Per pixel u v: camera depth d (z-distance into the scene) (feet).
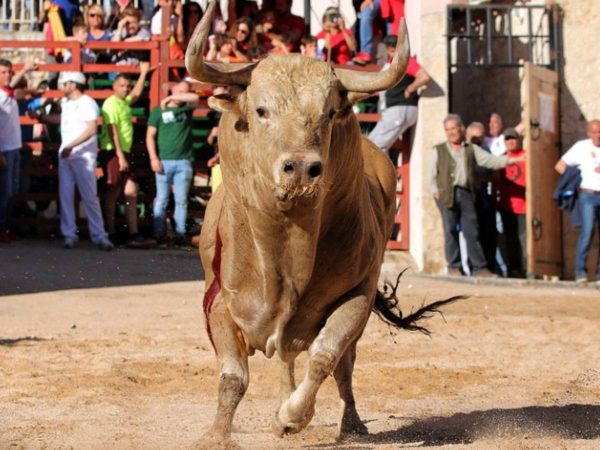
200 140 129.90
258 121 38.17
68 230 119.85
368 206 44.11
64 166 118.62
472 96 137.28
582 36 131.95
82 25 128.98
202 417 52.60
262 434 49.39
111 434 48.24
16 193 122.83
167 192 120.67
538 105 124.06
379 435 48.73
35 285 101.86
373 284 44.27
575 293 108.88
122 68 126.00
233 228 41.27
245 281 41.70
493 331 83.92
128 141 121.19
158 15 129.70
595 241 128.77
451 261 117.60
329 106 38.06
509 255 122.31
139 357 69.87
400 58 39.27
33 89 125.70
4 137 118.11
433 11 126.00
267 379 63.98
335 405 56.65
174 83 126.21
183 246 121.39
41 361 68.08
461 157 115.03
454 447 44.62
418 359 71.20
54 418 51.98
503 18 135.64
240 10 130.31
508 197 120.88
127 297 97.19
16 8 153.99
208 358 69.77
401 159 130.00
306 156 36.76
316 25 155.33
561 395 59.57
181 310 90.99
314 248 39.96
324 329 41.88
